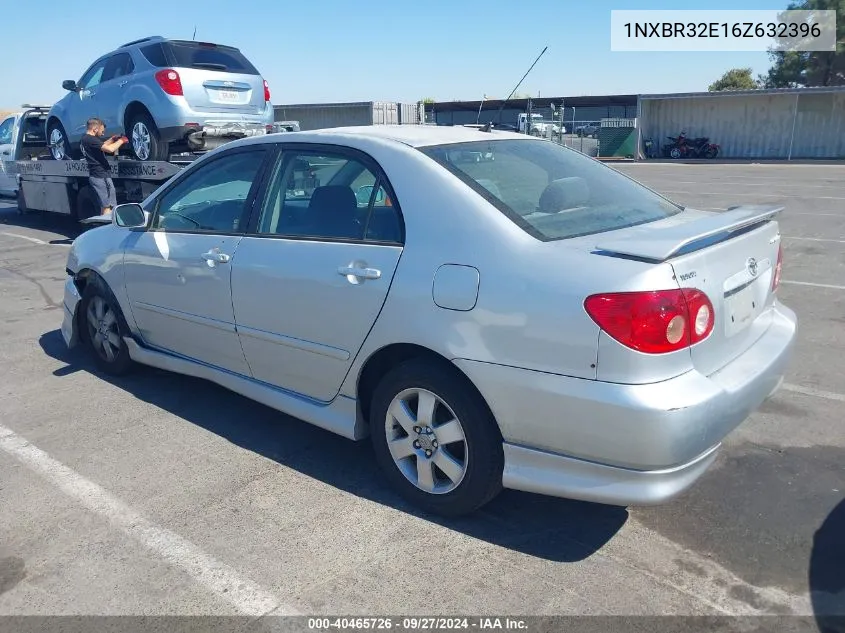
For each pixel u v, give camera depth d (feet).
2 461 12.68
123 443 13.35
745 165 89.66
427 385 10.07
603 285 8.43
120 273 15.26
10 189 48.73
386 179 10.75
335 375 11.30
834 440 12.82
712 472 11.78
